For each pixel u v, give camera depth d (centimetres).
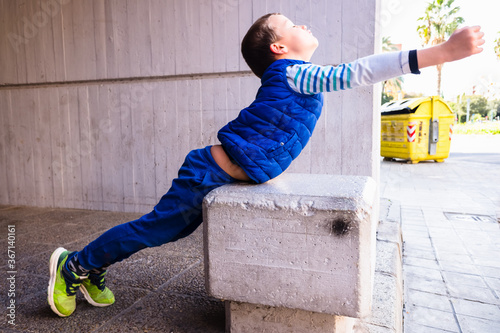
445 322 207
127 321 160
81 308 173
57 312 160
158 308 172
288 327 136
